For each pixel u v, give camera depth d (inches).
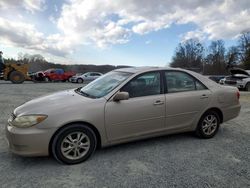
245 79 671.8
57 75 1221.1
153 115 165.8
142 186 119.2
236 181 125.0
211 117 192.9
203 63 2906.0
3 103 358.0
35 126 135.2
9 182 121.9
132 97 161.0
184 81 184.4
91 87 181.0
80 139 145.5
